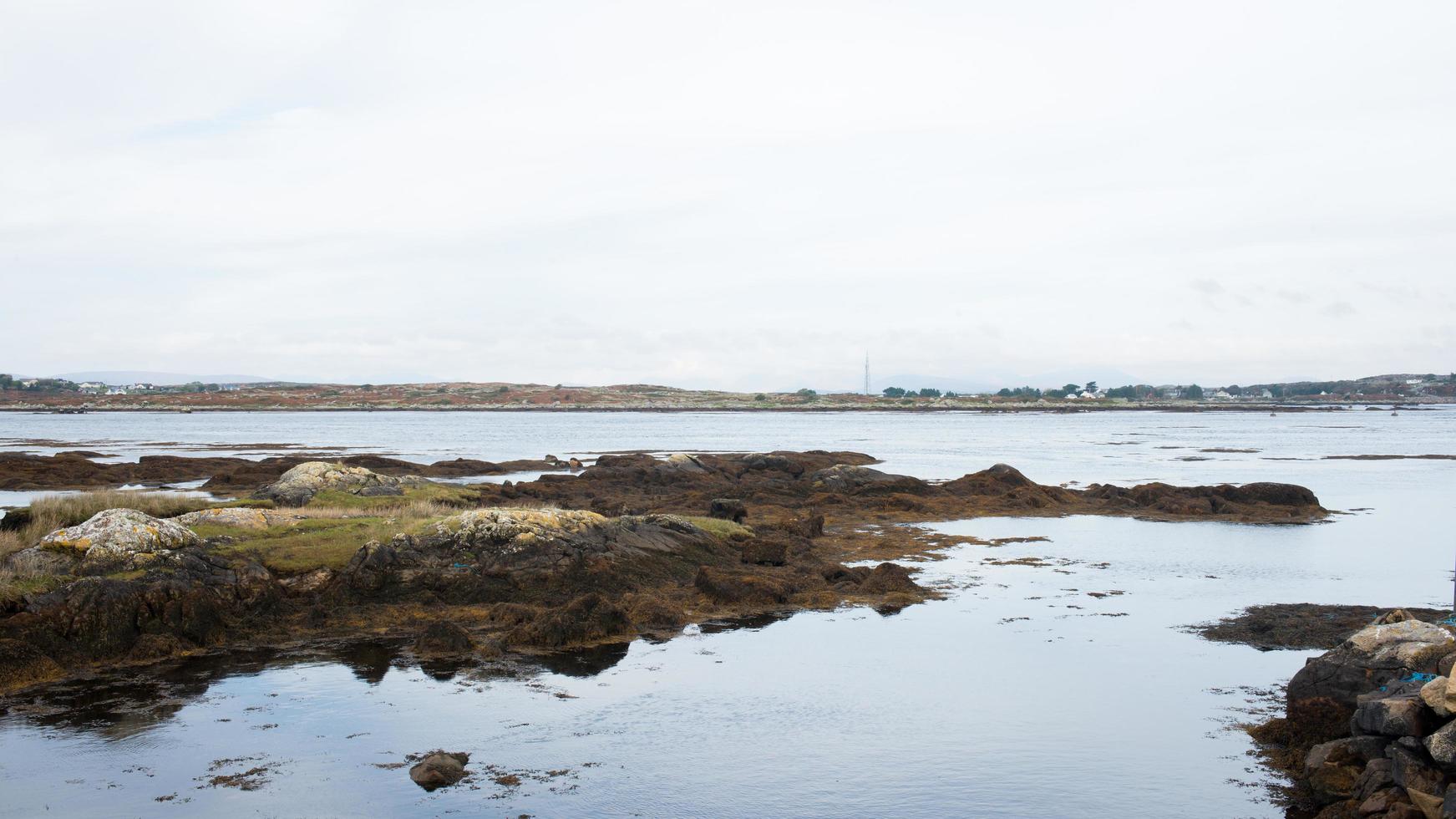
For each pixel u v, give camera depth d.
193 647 22.94
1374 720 14.78
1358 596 29.94
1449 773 13.61
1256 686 20.88
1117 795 15.62
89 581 22.59
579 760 16.86
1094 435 155.00
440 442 128.75
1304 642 24.14
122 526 24.38
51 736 17.58
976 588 30.95
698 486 59.50
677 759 16.97
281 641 23.75
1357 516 50.03
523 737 17.88
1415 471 80.81
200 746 17.20
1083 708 19.58
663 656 23.05
